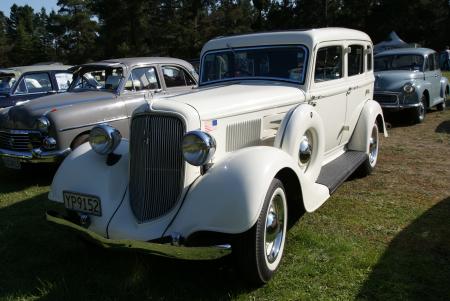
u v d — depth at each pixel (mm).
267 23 49062
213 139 3279
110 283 3537
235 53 5109
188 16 39375
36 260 3967
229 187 3162
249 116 3986
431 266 3662
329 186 4457
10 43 71750
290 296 3287
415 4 46562
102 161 3844
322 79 5020
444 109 12484
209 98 3844
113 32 38844
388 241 4152
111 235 3467
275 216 3467
